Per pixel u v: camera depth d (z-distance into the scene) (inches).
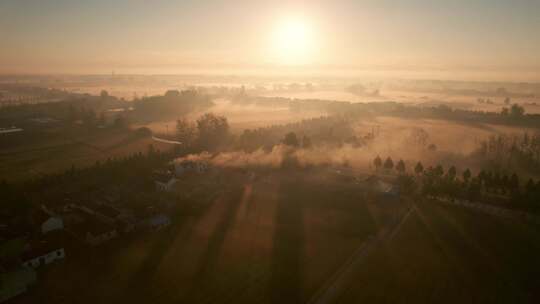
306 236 2278.5
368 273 1877.5
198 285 1771.7
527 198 2568.9
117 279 1818.4
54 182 3112.7
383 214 2618.1
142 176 3388.3
